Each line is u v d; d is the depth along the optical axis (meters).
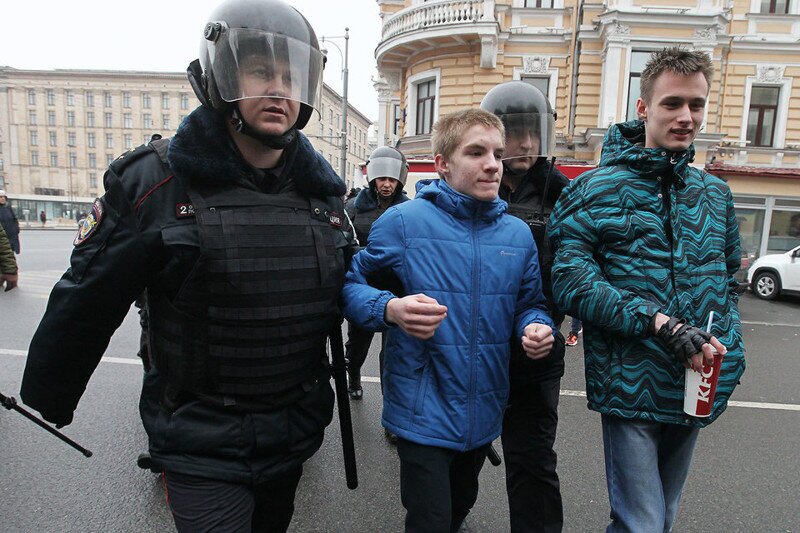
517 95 2.02
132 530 2.16
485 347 1.59
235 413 1.26
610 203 1.57
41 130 61.56
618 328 1.47
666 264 1.54
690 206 1.57
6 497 2.38
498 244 1.65
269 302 1.24
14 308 6.57
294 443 1.37
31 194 61.94
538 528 1.81
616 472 1.59
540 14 12.71
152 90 60.22
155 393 1.28
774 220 12.01
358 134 57.88
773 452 3.08
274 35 1.16
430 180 1.80
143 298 2.39
